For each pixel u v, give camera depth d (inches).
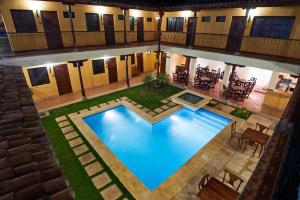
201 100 502.0
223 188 212.4
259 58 421.1
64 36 499.2
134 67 715.4
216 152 323.6
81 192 250.1
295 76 376.8
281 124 89.1
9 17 409.7
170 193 249.1
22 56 383.9
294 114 104.2
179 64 738.8
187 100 514.0
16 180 106.1
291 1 366.0
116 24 592.7
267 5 392.5
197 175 277.1
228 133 376.2
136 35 679.1
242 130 388.2
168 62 688.4
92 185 260.2
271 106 486.6
